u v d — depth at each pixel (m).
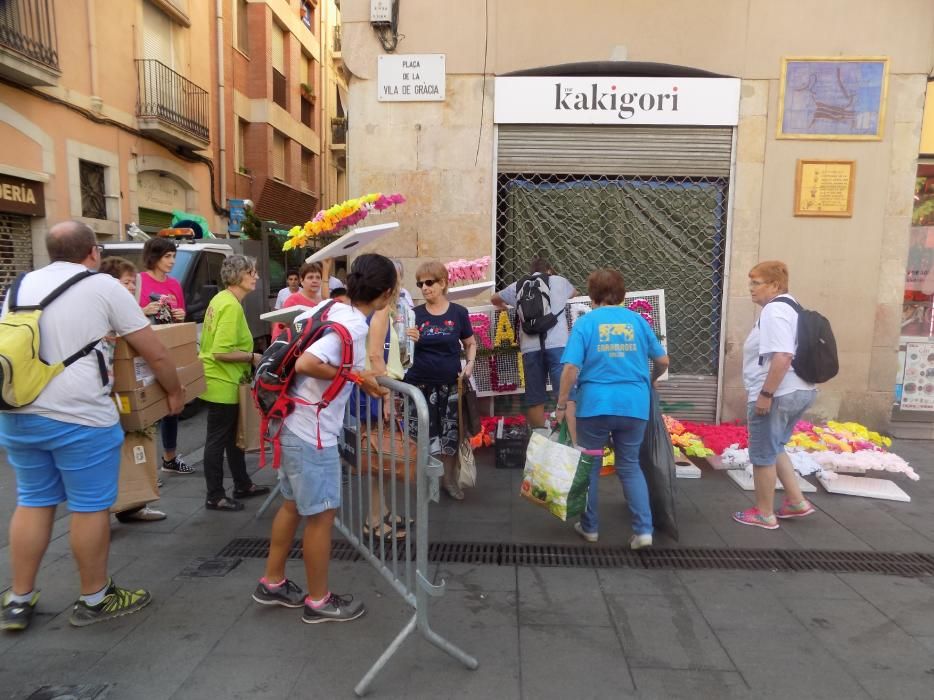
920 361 6.48
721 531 3.98
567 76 5.91
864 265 6.04
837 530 4.01
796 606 3.06
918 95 5.86
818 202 5.98
